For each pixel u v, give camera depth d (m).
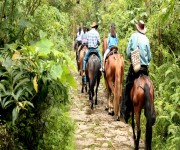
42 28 5.97
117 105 8.67
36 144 5.07
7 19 4.64
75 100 11.41
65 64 4.13
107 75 9.09
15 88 3.91
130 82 6.62
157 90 8.37
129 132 8.10
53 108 5.28
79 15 26.02
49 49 4.18
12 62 4.01
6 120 4.20
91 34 10.35
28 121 4.74
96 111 9.99
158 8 9.56
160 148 6.66
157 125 7.22
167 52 8.34
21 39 4.92
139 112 6.26
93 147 7.02
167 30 8.63
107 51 9.50
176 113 6.57
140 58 6.37
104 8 21.42
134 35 6.51
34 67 4.07
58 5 13.19
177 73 7.68
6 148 3.97
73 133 7.66
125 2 12.66
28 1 5.20
